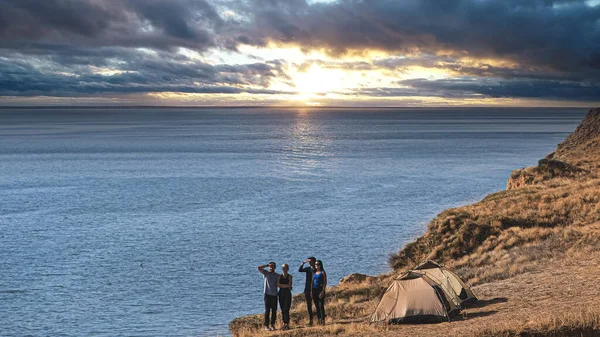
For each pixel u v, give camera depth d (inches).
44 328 1371.8
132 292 1654.8
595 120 3292.3
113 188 4138.8
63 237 2475.4
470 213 1710.1
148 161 6348.4
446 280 783.7
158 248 2237.9
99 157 6909.5
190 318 1417.3
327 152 7406.5
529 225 1531.7
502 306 734.5
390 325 725.9
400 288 751.7
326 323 835.4
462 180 4288.9
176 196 3698.3
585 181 1972.2
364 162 5944.9
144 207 3272.6
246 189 3983.8
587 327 526.6
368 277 1366.9
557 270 902.4
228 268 1916.8
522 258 1117.1
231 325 995.3
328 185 4131.4
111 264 1993.1
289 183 4293.8
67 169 5536.4
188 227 2662.4
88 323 1396.4
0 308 1523.1
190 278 1793.8
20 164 6067.9
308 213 2972.4
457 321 698.2
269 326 843.4
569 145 3218.5
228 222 2765.7
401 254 1620.3
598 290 714.2
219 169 5418.3
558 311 625.0
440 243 1567.4
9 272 1900.8
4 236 2504.9
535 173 2251.5
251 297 1588.3
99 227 2696.9
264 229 2571.4
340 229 2529.5
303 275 1811.0
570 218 1498.5
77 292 1664.6
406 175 4685.0
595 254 966.4
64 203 3449.8
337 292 1156.5
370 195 3590.1
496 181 4190.5
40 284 1755.7
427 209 3014.3
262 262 1993.1
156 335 1300.4
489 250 1421.0
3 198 3663.9
